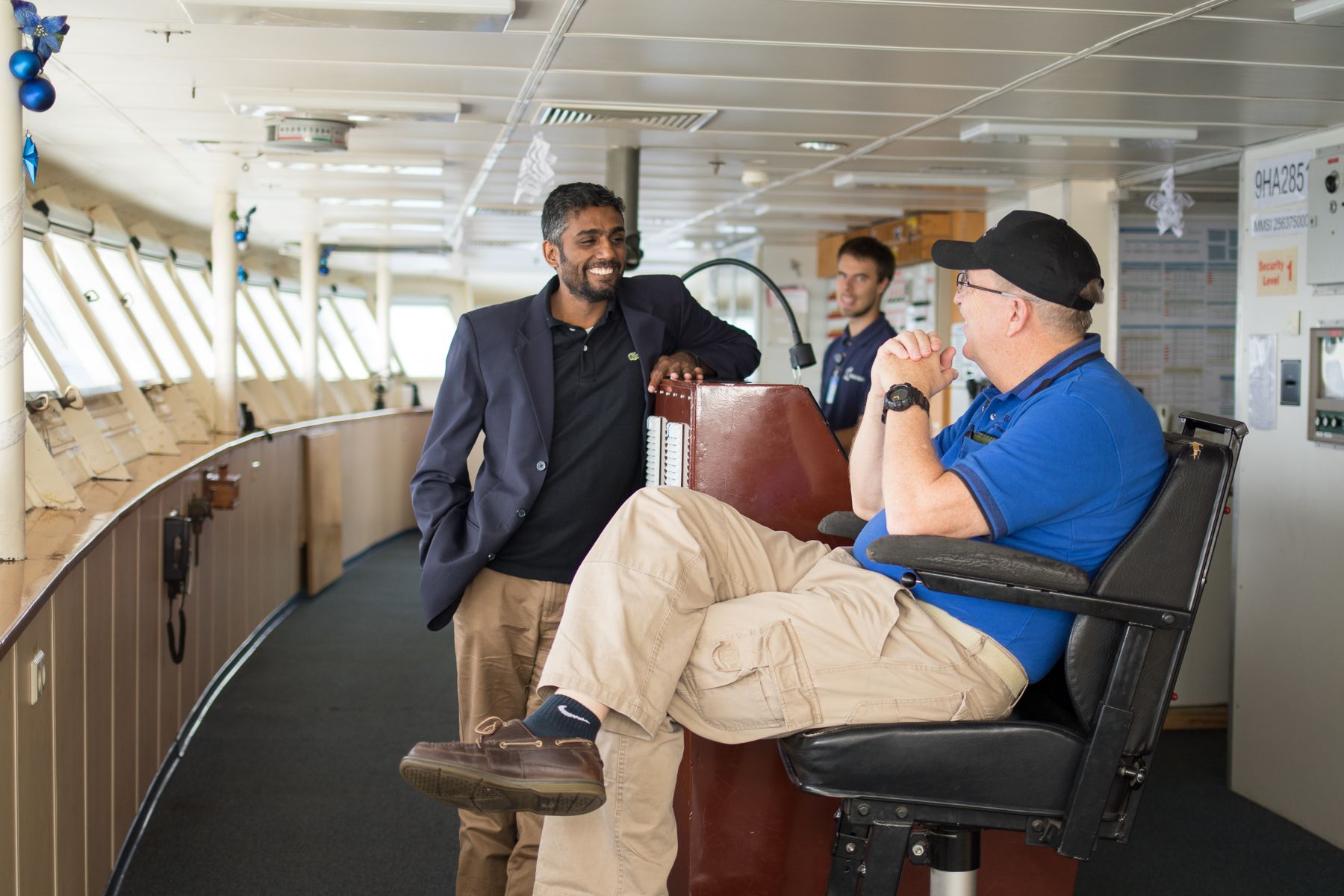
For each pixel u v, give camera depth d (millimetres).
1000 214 6445
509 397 2523
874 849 1732
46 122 4242
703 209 7027
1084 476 1711
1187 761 4199
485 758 1650
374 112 3926
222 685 5031
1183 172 4906
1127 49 3049
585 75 3480
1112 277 5535
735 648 1799
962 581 1646
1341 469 3514
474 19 2797
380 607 6902
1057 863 2314
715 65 3342
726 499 2293
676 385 2385
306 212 7016
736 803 2184
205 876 3127
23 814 2086
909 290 7078
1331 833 3484
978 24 2854
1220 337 5680
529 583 2527
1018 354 1885
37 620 2201
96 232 5605
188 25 2920
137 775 3377
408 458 10234
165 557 3758
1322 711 3527
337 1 2658
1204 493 1669
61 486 3072
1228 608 4520
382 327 10633
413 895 3033
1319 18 2662
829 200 6418
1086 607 1654
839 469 2314
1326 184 3646
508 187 5941
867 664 1774
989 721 1730
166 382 5633
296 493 6965
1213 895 3078
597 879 1861
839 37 3006
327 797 3740
